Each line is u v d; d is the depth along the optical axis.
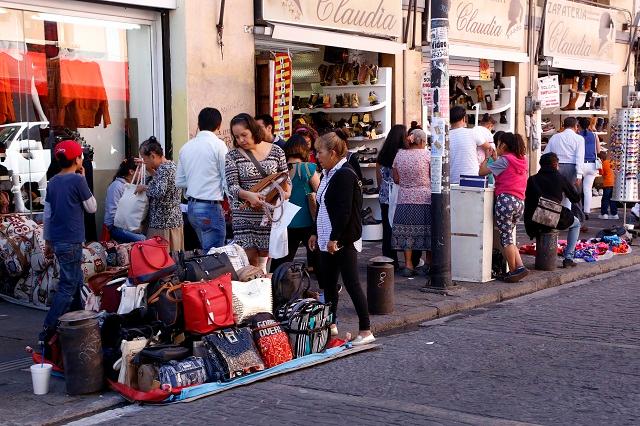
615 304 9.16
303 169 8.53
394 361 6.81
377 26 13.38
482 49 15.71
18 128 9.73
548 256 10.95
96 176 10.55
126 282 6.54
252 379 6.21
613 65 19.86
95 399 5.92
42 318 8.41
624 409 5.41
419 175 9.91
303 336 6.80
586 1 18.86
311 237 7.80
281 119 12.02
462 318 8.61
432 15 9.23
